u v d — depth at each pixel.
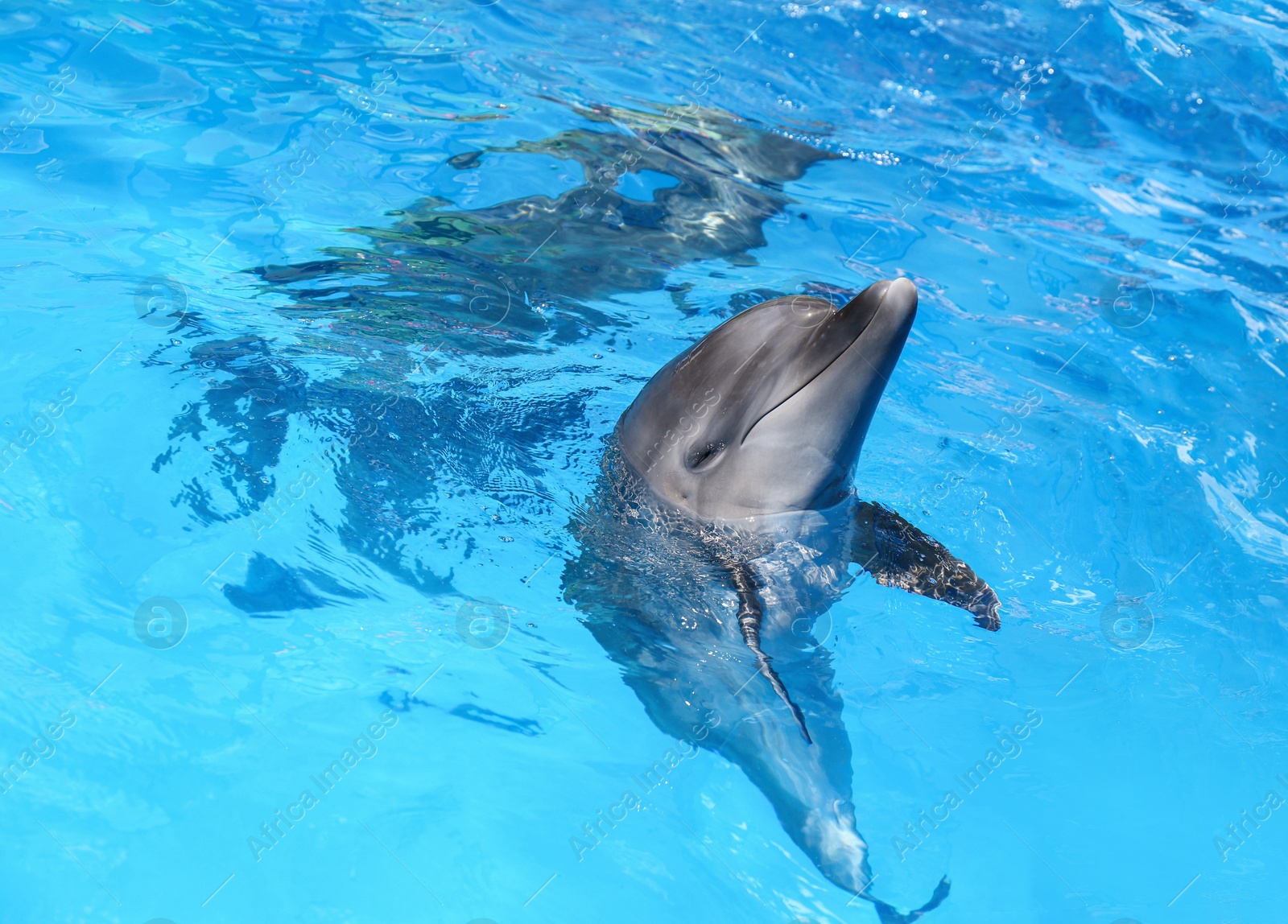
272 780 1.75
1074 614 2.18
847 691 2.00
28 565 1.92
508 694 1.92
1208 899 1.79
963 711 2.00
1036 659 2.09
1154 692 2.07
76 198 2.84
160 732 1.78
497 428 2.28
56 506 2.01
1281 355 2.96
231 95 3.52
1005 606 2.18
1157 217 3.65
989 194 3.70
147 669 1.84
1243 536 2.41
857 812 1.85
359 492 2.12
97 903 1.61
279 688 1.86
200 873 1.65
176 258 2.68
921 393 2.69
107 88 3.41
